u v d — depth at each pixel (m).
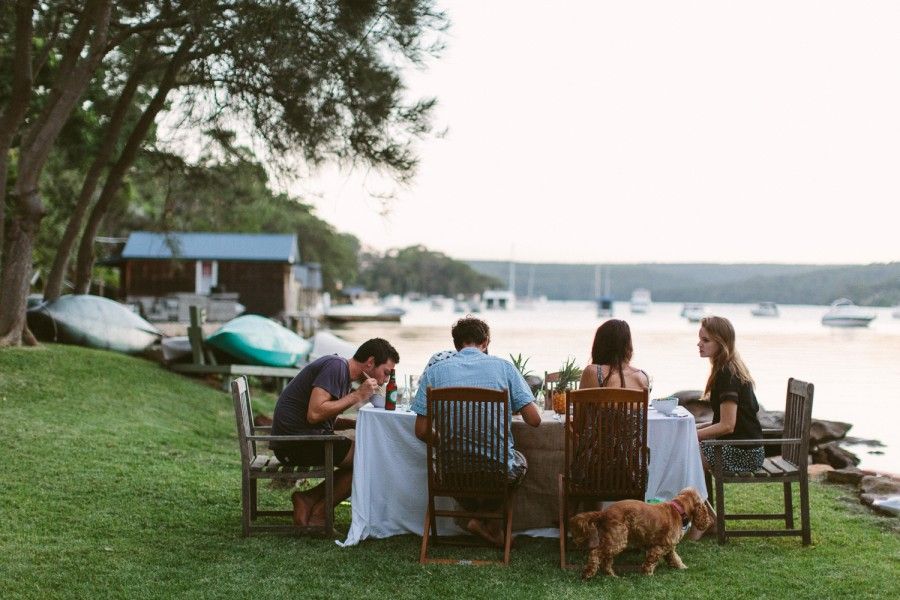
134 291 41.50
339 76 12.56
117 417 10.11
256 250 42.62
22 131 15.90
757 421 5.73
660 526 4.89
